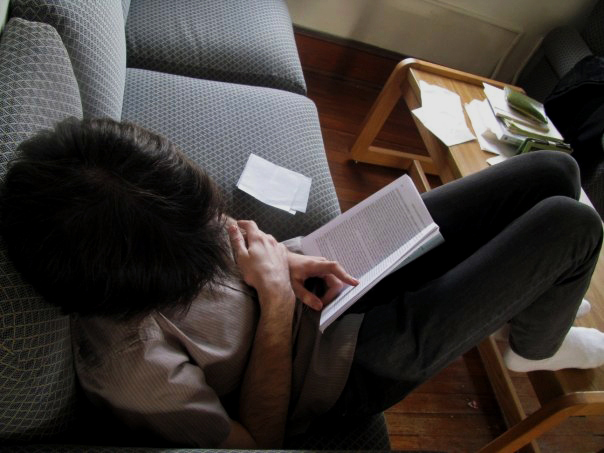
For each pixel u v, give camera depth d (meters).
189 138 1.13
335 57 2.29
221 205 0.53
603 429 1.40
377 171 1.98
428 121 1.41
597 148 1.73
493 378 1.37
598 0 2.05
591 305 1.06
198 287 0.48
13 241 0.43
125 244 0.42
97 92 0.91
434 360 0.77
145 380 0.57
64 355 0.55
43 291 0.45
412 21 2.21
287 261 0.86
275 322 0.75
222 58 1.38
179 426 0.60
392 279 0.98
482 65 2.45
